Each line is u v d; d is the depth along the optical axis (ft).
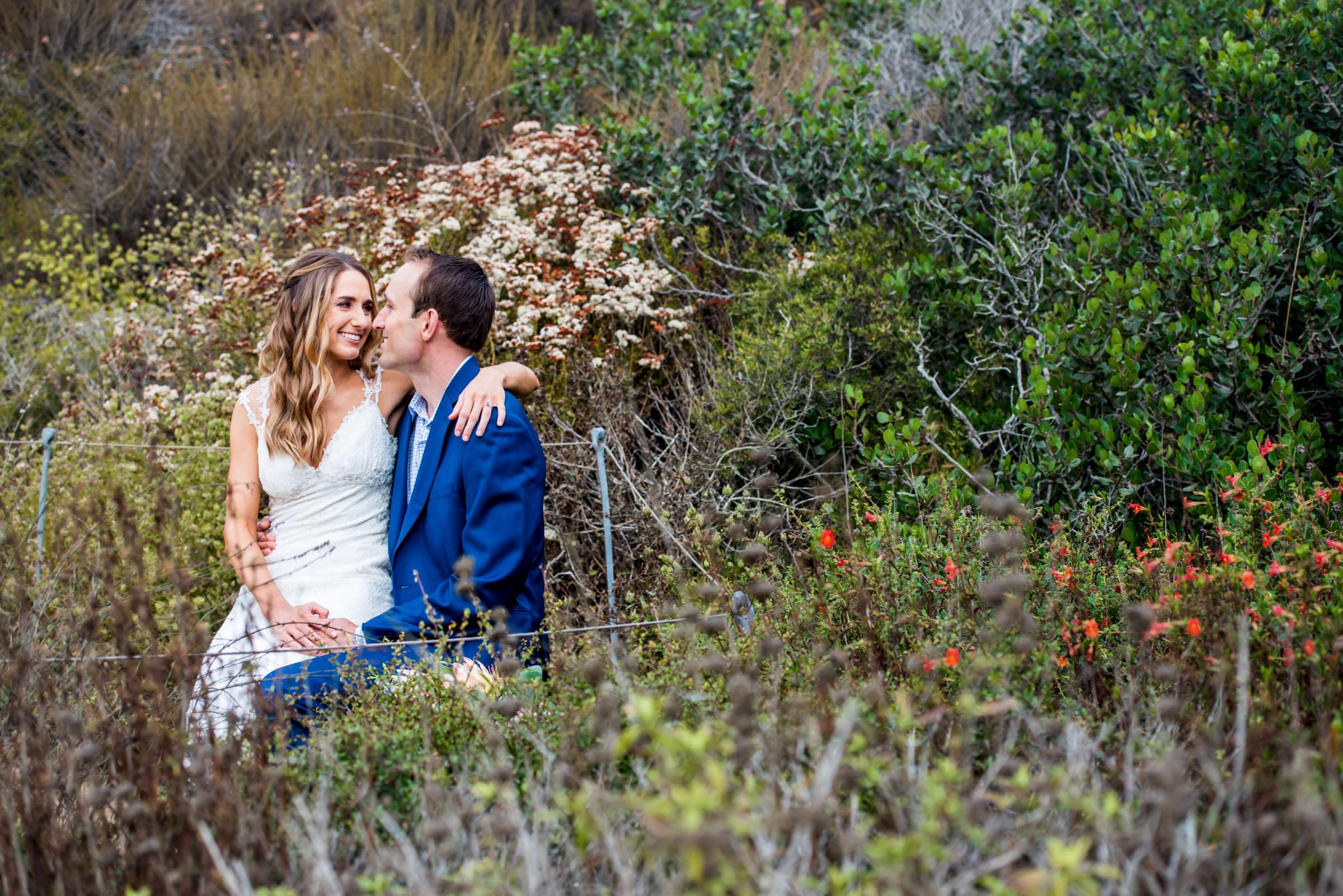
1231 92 12.50
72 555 8.17
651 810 4.06
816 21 22.81
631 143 15.57
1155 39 14.57
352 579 9.85
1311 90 12.16
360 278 10.20
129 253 17.83
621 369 12.98
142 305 15.96
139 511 10.95
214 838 5.62
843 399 12.67
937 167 13.82
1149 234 12.31
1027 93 15.61
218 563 11.21
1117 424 11.14
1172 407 10.40
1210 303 10.89
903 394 12.90
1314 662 6.27
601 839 5.26
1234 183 12.39
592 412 12.55
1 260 19.11
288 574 9.20
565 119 18.54
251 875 5.44
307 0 27.25
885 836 5.26
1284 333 11.27
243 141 20.75
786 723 5.90
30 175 22.44
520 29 24.61
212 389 12.95
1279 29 12.23
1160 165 12.36
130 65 24.91
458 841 5.38
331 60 22.99
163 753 6.34
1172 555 7.61
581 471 12.11
